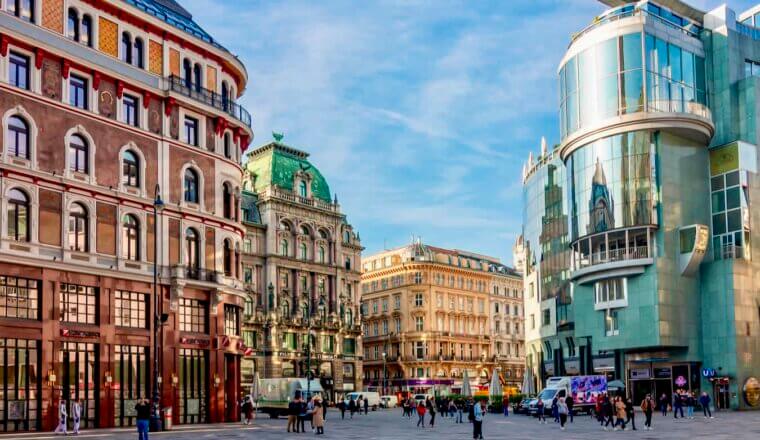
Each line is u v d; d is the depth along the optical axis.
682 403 59.81
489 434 41.91
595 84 73.19
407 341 136.88
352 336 115.12
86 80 47.94
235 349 56.19
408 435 42.34
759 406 69.88
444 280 141.25
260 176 108.94
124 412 47.31
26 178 43.47
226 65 58.50
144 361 49.19
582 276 74.25
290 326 104.56
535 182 102.12
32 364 42.88
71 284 45.47
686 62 74.94
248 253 102.44
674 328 69.44
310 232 110.50
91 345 46.28
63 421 41.03
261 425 52.12
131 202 49.31
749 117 74.69
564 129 77.94
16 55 44.16
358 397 85.25
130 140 49.88
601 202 72.38
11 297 42.28
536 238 100.75
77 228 46.25
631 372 74.31
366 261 149.88
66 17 46.88
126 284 48.34
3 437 38.22
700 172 74.25
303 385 69.06
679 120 70.56
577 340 80.81
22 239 43.19
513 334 154.00
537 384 99.25
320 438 39.66
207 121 55.84
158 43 52.75
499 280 153.12
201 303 53.75
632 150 71.38
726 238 73.06
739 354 69.44
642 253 70.06
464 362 139.62
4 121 42.81
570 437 38.88
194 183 54.47
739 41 77.31
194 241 53.78
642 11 72.50
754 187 73.69
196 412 52.28
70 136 46.38
